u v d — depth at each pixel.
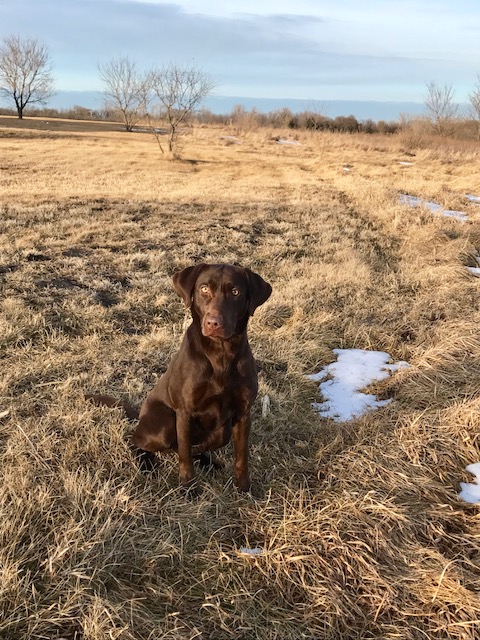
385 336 2.98
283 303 3.37
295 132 23.88
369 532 1.48
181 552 1.42
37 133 18.80
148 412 1.77
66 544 1.35
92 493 1.56
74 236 4.71
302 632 1.25
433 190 8.00
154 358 2.61
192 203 6.73
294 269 4.14
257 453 1.91
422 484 1.72
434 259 4.52
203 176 10.32
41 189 7.84
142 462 1.79
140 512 1.51
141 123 26.19
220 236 5.07
